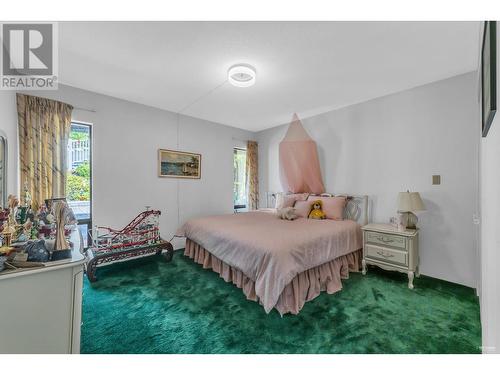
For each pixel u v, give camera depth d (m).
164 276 2.64
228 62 2.12
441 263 2.47
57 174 2.53
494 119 0.95
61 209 1.23
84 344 1.51
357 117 3.19
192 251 3.22
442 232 2.46
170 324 1.73
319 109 3.43
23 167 2.30
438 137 2.48
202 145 4.04
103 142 2.96
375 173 3.00
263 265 1.86
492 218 1.03
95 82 2.58
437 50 1.92
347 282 2.45
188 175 3.86
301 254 1.99
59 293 1.11
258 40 1.79
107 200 3.00
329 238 2.35
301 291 1.98
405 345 1.48
